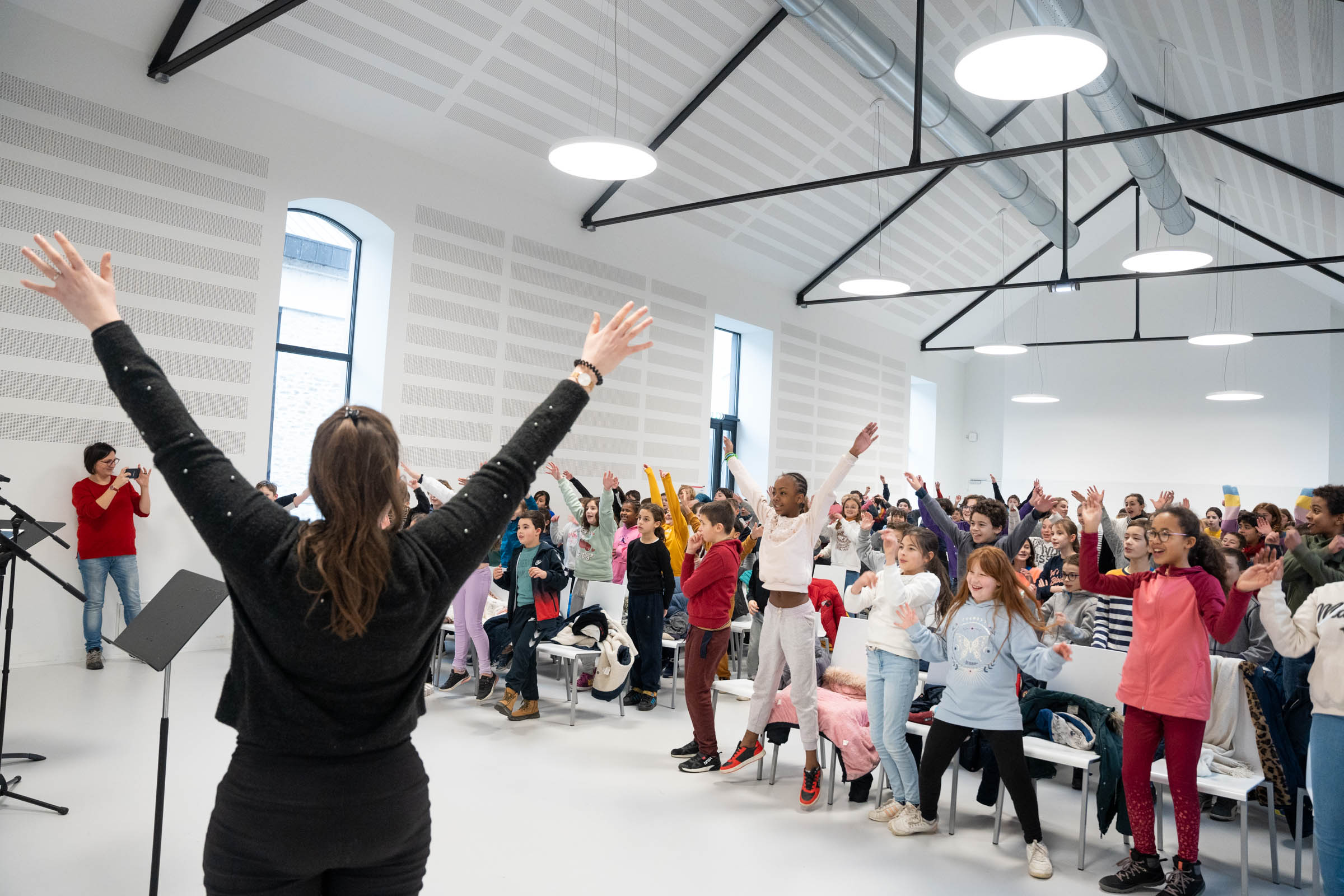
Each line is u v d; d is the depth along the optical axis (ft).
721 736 16.88
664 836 11.84
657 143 30.22
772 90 30.35
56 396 19.94
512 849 11.17
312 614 3.89
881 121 33.60
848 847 11.75
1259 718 11.57
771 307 41.39
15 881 9.59
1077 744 11.98
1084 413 52.60
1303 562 10.96
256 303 23.27
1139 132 21.62
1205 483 48.78
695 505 23.39
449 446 28.09
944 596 13.33
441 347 27.89
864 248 41.45
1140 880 10.52
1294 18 21.30
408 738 4.44
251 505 4.04
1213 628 9.98
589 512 22.58
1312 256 39.11
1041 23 23.15
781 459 42.16
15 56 19.26
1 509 19.08
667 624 20.57
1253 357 47.88
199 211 22.18
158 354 21.50
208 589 8.64
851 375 46.91
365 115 25.29
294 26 22.30
